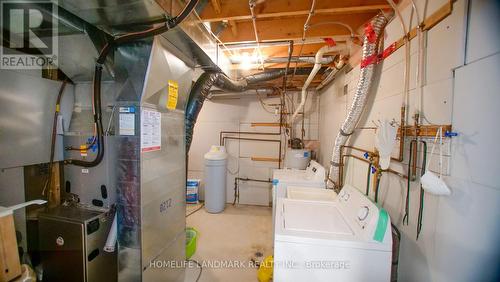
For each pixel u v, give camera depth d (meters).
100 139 1.51
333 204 1.68
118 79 1.37
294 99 3.94
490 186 0.77
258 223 3.24
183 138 1.93
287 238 1.17
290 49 2.00
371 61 1.60
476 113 0.83
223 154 3.72
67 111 1.69
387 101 1.50
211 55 1.83
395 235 1.32
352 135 2.13
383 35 1.57
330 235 1.19
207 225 3.16
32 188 1.57
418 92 1.17
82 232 1.38
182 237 1.94
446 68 0.98
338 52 2.25
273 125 3.99
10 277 1.08
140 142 1.34
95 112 1.49
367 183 1.69
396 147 1.36
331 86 3.00
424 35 1.14
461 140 0.89
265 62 2.51
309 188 2.24
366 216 1.23
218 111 4.15
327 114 3.20
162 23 1.20
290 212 1.51
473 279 0.83
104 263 1.52
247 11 1.52
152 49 1.30
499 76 0.75
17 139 1.38
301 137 3.91
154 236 1.51
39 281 1.46
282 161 3.98
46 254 1.46
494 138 0.76
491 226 0.77
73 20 1.20
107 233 1.54
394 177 1.39
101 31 1.38
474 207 0.83
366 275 1.12
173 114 1.74
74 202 1.63
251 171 4.08
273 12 1.50
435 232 1.01
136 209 1.37
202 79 2.24
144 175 1.38
